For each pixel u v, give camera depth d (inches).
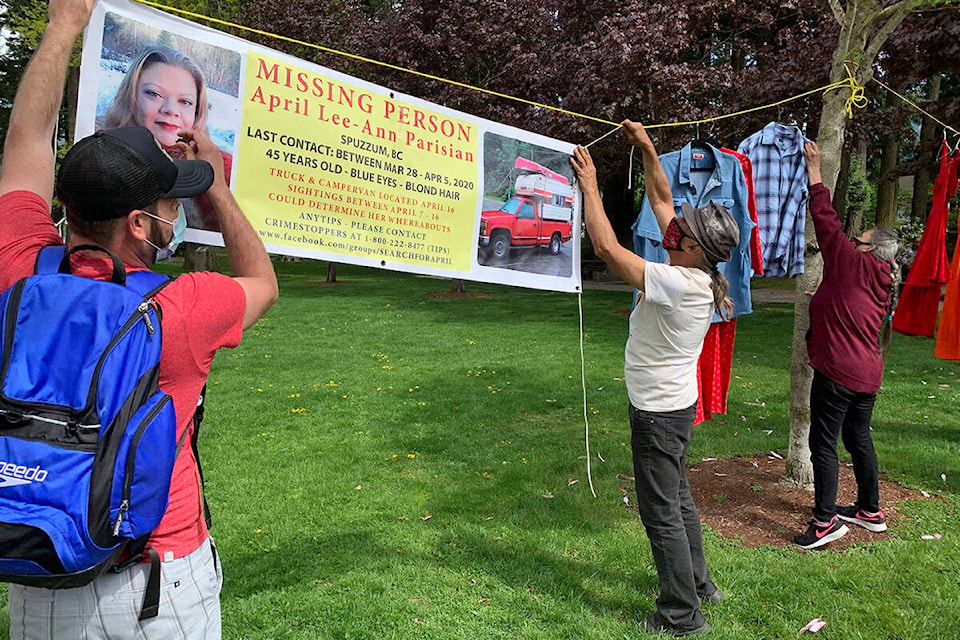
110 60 86.5
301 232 104.0
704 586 125.6
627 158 499.8
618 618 121.3
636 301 120.5
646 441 112.9
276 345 412.5
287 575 134.7
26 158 67.7
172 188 61.9
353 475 191.5
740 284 150.6
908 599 126.3
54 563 49.7
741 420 249.9
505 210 124.1
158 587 58.2
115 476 51.1
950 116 432.5
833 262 147.7
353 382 312.5
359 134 107.9
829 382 145.0
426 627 117.6
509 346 410.0
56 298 53.9
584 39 498.3
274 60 99.0
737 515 165.5
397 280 916.0
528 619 120.7
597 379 319.0
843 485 182.1
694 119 434.0
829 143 171.2
